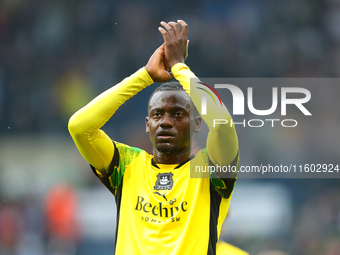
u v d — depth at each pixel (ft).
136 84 24.54
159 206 23.12
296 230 75.56
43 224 79.66
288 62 118.32
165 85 24.29
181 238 22.25
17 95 115.65
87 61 120.37
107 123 93.81
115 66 119.75
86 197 80.48
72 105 114.01
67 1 126.31
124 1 125.80
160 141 23.56
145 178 24.09
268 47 119.75
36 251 77.61
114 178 24.94
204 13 123.75
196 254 22.18
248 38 120.37
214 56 118.52
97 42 122.31
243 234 71.56
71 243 76.28
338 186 82.17
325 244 74.74
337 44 121.39
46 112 111.86
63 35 122.93
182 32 25.00
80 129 23.47
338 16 123.85
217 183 23.72
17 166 89.81
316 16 123.65
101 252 75.10
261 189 79.00
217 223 23.68
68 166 89.20
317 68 117.80
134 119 94.68
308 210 79.25
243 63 117.39
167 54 24.77
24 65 119.75
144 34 122.93
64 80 118.11
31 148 95.66
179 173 23.86
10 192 85.25
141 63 120.26
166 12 124.77
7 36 123.85
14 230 79.97
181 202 23.03
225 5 124.47
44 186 86.02
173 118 23.56
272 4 124.16
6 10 125.80
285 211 77.61
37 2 126.00
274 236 73.00
